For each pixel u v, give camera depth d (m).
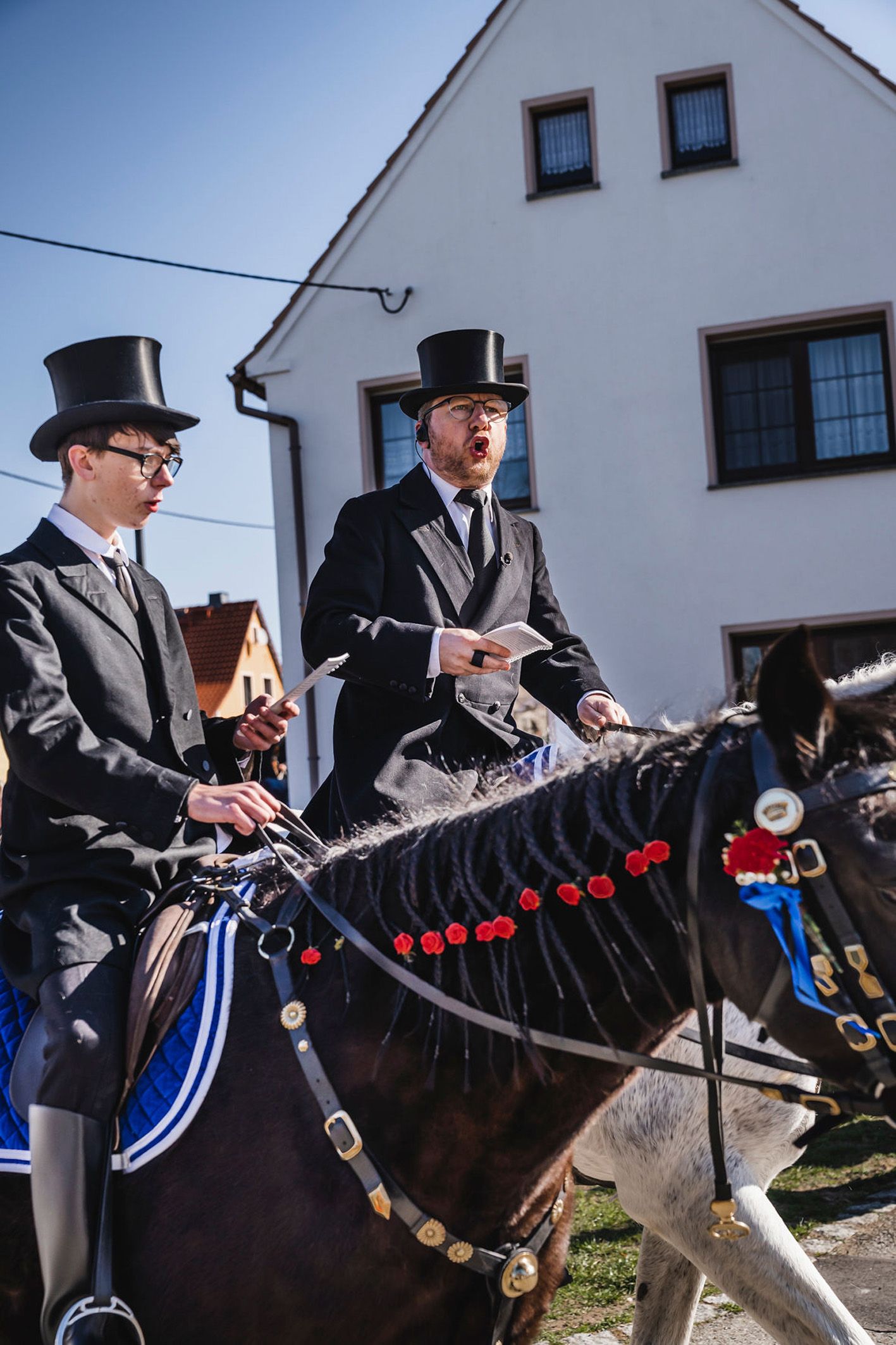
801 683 1.54
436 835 1.93
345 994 1.91
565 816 1.81
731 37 12.66
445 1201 1.83
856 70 12.35
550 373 12.82
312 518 13.36
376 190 13.33
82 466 2.31
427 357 3.25
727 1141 2.55
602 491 12.62
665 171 12.66
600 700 2.87
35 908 2.08
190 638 29.34
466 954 1.84
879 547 12.09
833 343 12.53
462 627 3.04
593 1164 2.77
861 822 1.51
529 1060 1.80
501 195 13.05
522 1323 1.92
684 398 12.52
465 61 13.19
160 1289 1.83
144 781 2.01
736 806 1.65
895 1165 5.27
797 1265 2.36
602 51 12.91
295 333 13.45
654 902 1.73
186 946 2.05
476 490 3.17
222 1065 1.91
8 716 2.04
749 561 12.34
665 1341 2.81
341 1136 1.80
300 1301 1.78
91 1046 1.91
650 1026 1.80
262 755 2.59
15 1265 1.94
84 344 2.35
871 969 1.49
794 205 12.45
